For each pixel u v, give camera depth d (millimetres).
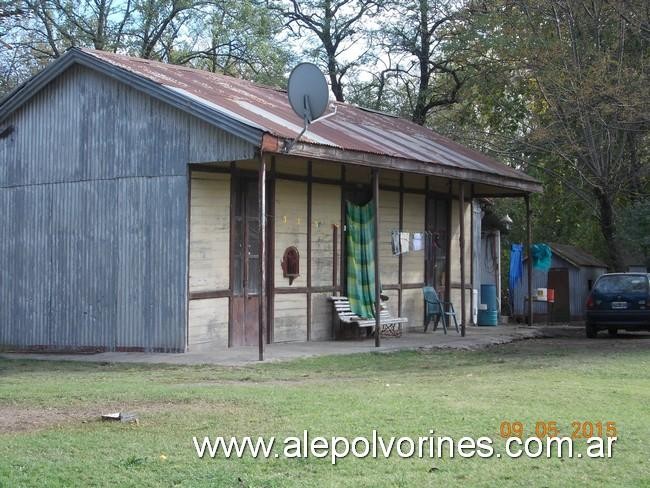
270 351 15188
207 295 15430
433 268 21484
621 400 9734
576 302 28672
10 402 9766
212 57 33406
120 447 7352
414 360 14484
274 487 6223
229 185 15953
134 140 15734
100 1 32219
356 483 6316
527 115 28234
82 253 16422
